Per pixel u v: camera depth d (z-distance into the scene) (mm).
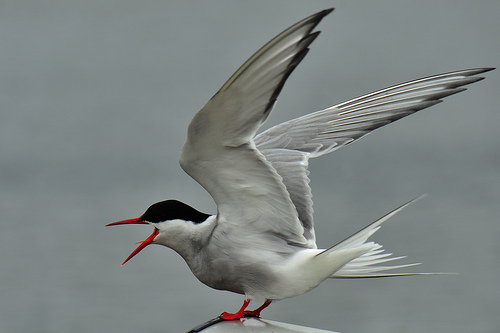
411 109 6090
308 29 4148
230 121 4555
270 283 5258
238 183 5016
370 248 5078
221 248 5281
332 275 5414
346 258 5105
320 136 6277
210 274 5395
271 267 5230
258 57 4195
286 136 6324
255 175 4949
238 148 4746
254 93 4391
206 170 4941
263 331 4855
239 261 5262
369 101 6301
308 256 5191
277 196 5062
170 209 5469
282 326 4992
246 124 4590
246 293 5352
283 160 6113
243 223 5230
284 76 4312
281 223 5203
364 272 5348
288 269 5199
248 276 5285
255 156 4793
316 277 5199
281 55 4254
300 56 4223
